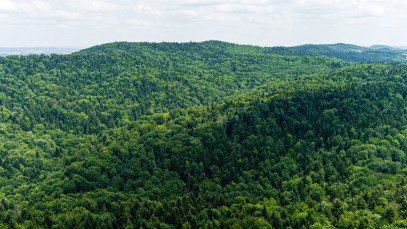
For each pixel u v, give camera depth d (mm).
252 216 114000
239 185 141625
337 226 109875
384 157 156750
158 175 152000
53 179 149750
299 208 123688
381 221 107875
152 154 167250
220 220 110688
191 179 149250
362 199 119312
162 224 108938
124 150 168000
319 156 165125
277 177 147500
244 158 159375
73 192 140000
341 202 122625
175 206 124375
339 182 142875
